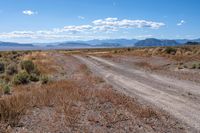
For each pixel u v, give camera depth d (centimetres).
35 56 5647
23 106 974
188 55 4841
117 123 882
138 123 900
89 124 849
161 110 1131
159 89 1769
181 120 991
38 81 2059
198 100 1387
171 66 3428
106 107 1080
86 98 1209
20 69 2731
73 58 5672
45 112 962
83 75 2497
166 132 834
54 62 4247
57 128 790
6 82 1980
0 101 939
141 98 1437
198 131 863
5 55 5756
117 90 1677
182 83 2045
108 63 4269
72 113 934
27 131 751
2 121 795
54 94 1249
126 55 6122
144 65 3700
